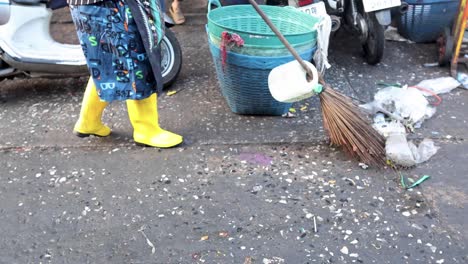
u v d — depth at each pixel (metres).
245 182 2.71
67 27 4.67
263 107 3.26
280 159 2.89
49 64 3.42
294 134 3.13
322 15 3.21
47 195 2.65
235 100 3.26
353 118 2.82
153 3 2.59
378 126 3.08
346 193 2.63
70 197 2.63
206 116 3.34
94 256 2.27
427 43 4.38
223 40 2.94
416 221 2.45
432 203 2.56
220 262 2.23
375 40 3.79
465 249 2.29
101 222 2.46
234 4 3.74
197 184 2.71
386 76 3.84
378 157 2.84
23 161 2.91
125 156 2.94
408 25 4.28
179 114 3.37
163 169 2.82
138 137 3.01
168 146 2.98
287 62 2.98
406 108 3.26
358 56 4.15
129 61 2.58
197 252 2.29
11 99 3.61
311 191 2.64
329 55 4.17
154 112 2.95
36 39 3.44
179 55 3.64
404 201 2.58
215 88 3.69
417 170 2.80
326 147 2.99
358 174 2.76
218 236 2.37
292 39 2.91
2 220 2.48
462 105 3.44
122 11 2.49
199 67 4.01
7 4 3.26
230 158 2.91
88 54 2.62
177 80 3.81
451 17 4.18
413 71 3.91
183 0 5.38
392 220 2.46
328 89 2.81
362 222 2.44
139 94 2.68
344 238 2.35
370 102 3.39
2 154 2.98
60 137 3.14
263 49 2.91
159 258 2.26
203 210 2.53
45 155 2.96
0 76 3.49
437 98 3.51
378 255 2.26
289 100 2.83
